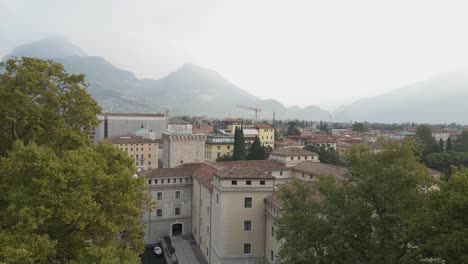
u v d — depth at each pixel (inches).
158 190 2987.2
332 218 1179.9
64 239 1163.3
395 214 1079.6
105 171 1434.5
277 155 3361.2
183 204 3083.2
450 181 1003.9
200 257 2635.3
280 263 1359.5
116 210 1339.8
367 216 1135.0
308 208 1304.1
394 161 1145.4
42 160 1085.8
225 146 5930.1
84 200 1088.8
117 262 996.6
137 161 5871.1
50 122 1569.9
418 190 1151.6
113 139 5984.3
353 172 1212.5
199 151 4687.5
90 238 1247.5
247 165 3193.9
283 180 3159.5
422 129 6884.8
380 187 1101.1
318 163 3085.6
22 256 855.7
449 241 872.9
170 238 2974.9
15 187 1068.5
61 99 1638.8
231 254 2196.1
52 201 1029.8
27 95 1521.9
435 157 4751.5
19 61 1631.4
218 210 2263.8
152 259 2709.2
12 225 1039.6
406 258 1096.2
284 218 1323.8
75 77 1786.4
